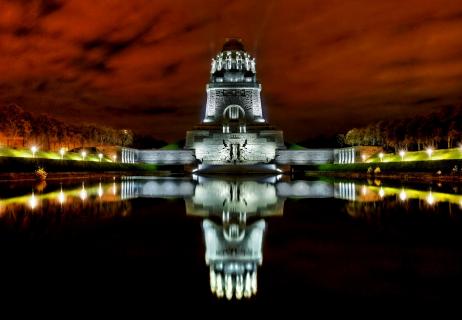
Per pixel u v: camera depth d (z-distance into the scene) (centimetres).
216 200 2878
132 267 1136
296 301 885
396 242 1431
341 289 954
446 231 1630
